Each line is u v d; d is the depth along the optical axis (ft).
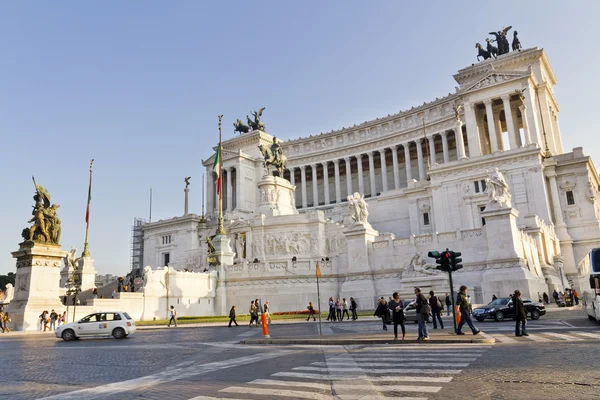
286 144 378.94
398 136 326.24
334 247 209.26
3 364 51.98
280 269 161.68
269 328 101.19
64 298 152.97
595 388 30.22
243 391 32.58
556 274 171.01
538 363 40.32
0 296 205.77
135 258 396.16
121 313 92.63
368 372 38.91
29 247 124.98
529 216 169.58
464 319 64.64
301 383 34.96
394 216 250.37
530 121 248.52
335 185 361.71
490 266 133.59
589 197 209.77
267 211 239.09
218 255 170.40
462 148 237.04
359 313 136.56
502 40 297.53
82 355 60.34
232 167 360.28
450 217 223.30
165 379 39.32
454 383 33.12
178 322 131.95
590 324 77.56
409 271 145.48
